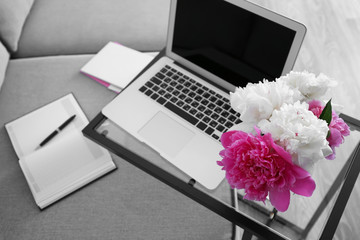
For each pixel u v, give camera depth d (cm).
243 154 47
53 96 105
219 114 83
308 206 73
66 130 94
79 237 80
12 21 122
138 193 85
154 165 75
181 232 81
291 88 56
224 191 72
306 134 46
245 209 70
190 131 80
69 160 87
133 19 133
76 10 137
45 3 141
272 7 196
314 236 68
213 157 76
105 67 108
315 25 186
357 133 82
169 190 86
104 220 82
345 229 120
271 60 76
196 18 82
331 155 54
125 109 84
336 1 198
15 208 84
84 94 104
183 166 75
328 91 61
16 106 104
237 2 74
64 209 83
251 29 75
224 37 80
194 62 89
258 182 48
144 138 80
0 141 95
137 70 107
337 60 170
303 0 199
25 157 88
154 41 127
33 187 84
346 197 72
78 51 126
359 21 188
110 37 128
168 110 84
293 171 47
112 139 80
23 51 127
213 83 89
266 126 48
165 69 92
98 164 87
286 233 68
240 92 54
